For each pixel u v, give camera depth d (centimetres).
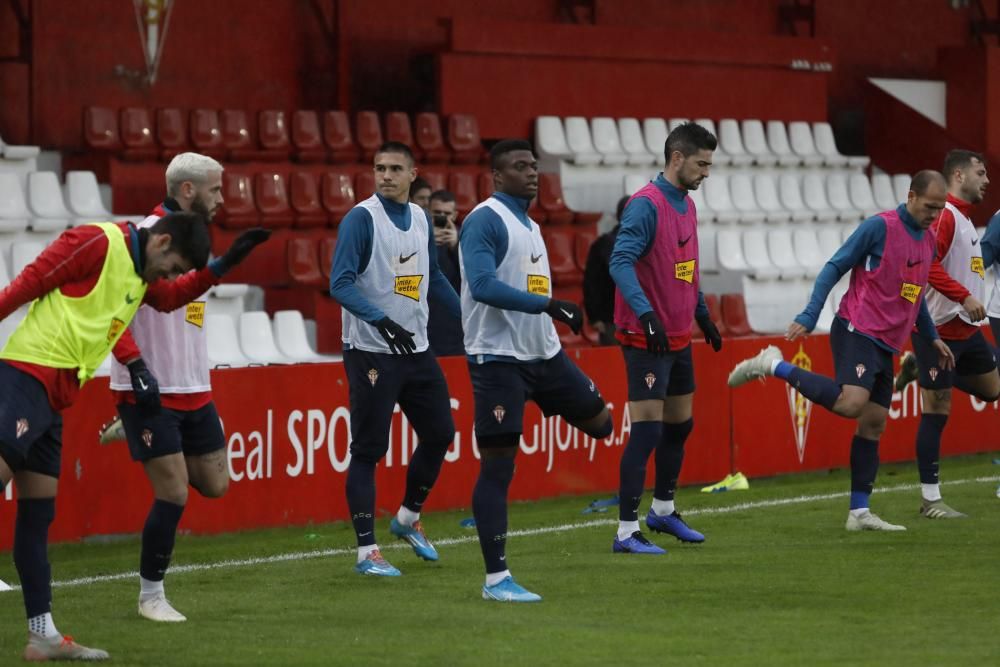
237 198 5012
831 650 2006
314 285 4859
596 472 4006
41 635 1969
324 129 5556
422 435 2731
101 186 5084
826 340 4497
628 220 2769
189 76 5634
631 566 2727
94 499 3167
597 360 4000
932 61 7781
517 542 3094
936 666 1909
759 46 6769
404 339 2478
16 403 1923
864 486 3167
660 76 6456
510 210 2500
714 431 4197
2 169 4859
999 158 7531
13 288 1936
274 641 2081
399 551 2992
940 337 3406
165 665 1938
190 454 2348
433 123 5753
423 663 1936
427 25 6188
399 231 2625
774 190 6469
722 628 2158
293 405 3456
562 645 2041
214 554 2992
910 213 3011
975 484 4006
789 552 2878
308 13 5931
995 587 2486
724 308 5509
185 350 2288
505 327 2411
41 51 5275
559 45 6159
